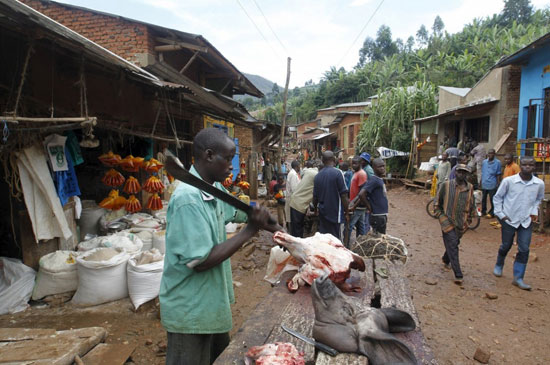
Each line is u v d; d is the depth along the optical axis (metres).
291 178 6.82
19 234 4.50
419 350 1.84
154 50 7.32
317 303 1.76
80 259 4.07
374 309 1.83
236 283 5.02
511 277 5.25
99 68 4.72
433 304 4.36
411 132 19.02
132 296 4.05
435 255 6.45
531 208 4.75
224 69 9.96
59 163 4.43
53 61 4.30
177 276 1.82
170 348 1.90
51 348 2.96
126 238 4.85
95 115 5.40
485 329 3.76
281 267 3.08
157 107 7.32
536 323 3.88
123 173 6.91
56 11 7.39
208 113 8.45
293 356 1.67
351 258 2.48
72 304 4.11
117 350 3.16
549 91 9.99
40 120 3.02
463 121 14.20
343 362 1.55
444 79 30.48
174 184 7.89
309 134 40.84
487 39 39.56
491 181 9.11
